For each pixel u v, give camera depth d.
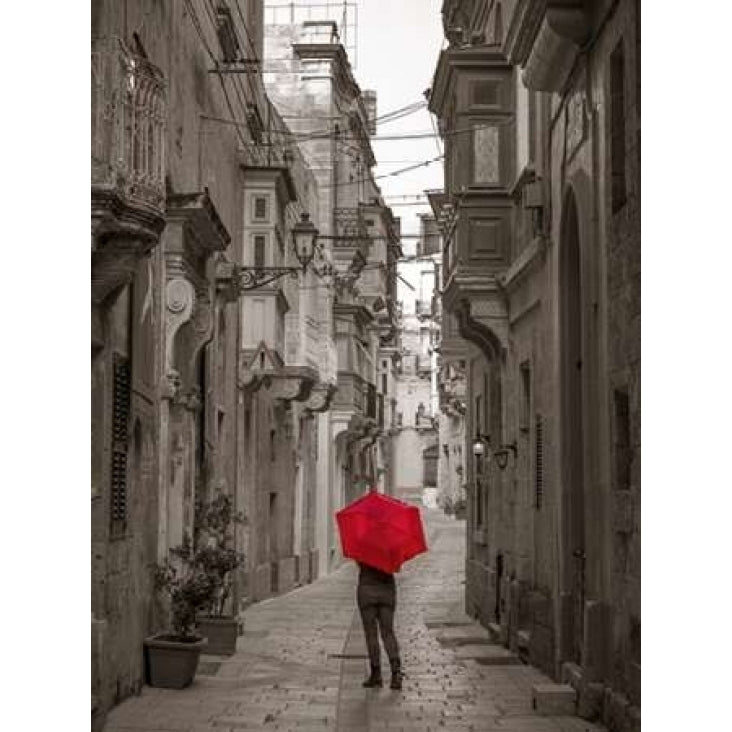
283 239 28.98
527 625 19.12
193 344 18.00
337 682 16.14
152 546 15.59
